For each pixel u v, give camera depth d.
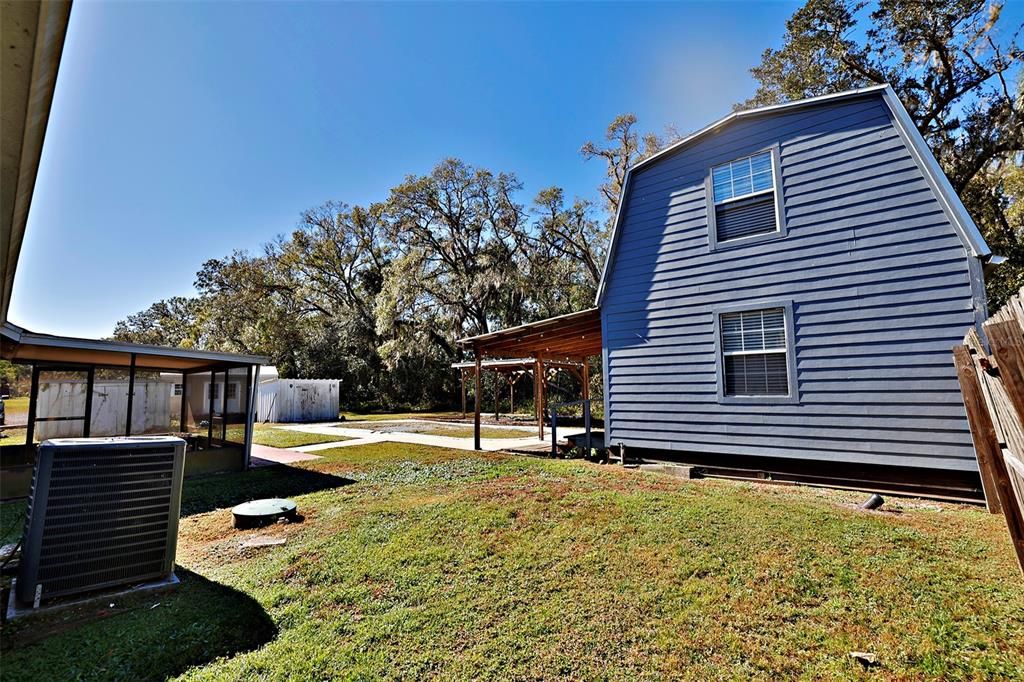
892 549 3.60
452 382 26.55
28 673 2.32
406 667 2.37
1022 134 12.54
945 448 5.14
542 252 23.72
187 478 7.39
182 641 2.62
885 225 5.62
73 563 3.07
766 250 6.38
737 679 2.23
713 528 4.16
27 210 1.44
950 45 13.30
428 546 3.98
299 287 29.62
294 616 2.90
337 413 21.58
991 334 1.78
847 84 14.94
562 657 2.43
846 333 5.77
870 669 2.26
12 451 7.71
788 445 6.03
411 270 23.62
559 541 4.02
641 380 7.30
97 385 9.23
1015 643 2.38
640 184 7.61
